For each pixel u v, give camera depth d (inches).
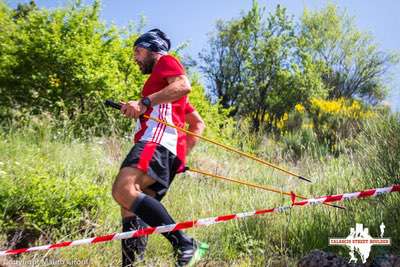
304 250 169.2
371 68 1094.4
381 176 205.8
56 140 303.1
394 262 137.1
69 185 191.0
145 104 134.8
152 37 147.7
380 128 240.1
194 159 316.5
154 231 130.0
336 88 1094.4
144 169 132.1
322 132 507.2
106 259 158.6
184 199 223.0
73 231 173.5
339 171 246.1
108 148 314.8
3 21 419.5
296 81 959.0
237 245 173.3
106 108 381.7
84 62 387.5
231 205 213.6
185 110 154.3
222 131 474.0
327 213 184.7
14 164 219.3
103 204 188.7
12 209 176.1
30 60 386.9
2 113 357.1
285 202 205.6
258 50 979.3
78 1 421.4
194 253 134.8
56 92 382.9
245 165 331.9
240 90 966.4
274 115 916.0
